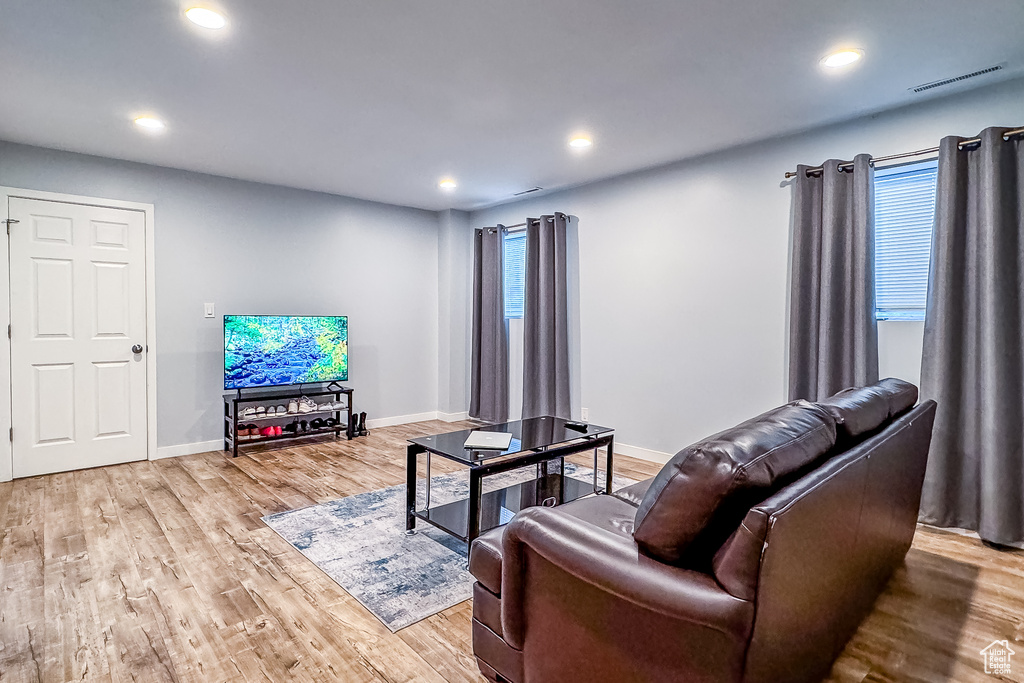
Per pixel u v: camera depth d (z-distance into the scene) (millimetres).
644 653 1223
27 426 3682
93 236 3887
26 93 2799
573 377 4859
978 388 2711
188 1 1979
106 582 2258
